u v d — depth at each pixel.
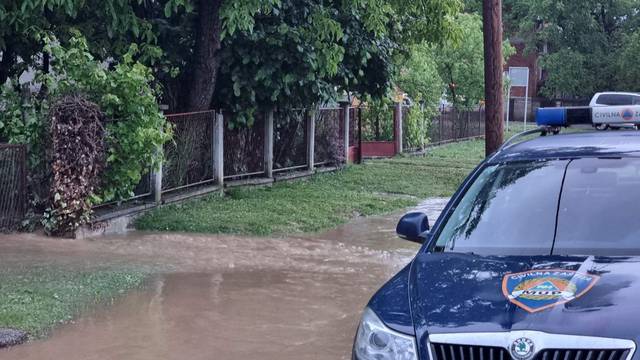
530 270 4.12
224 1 12.59
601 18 46.72
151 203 12.19
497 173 5.34
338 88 16.98
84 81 10.86
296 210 13.11
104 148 10.76
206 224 11.55
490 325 3.63
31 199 10.72
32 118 10.58
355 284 8.70
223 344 6.60
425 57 28.06
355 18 15.52
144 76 11.16
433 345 3.68
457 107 34.41
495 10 10.73
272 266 9.48
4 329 6.49
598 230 4.64
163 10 14.20
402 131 25.50
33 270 8.60
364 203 14.38
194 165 13.72
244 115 14.84
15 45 12.66
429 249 4.92
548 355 3.45
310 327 7.10
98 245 10.12
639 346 3.36
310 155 17.91
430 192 16.64
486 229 4.90
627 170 4.98
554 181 5.07
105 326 6.96
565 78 46.03
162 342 6.60
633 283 3.81
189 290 8.25
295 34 13.93
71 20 12.67
